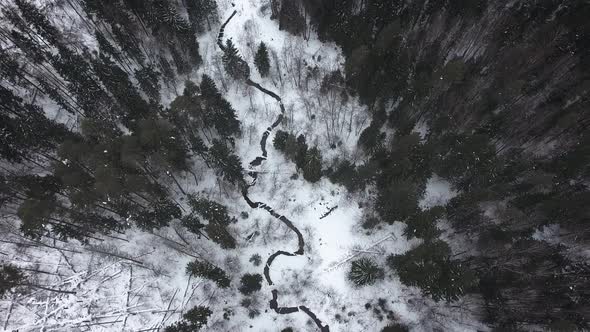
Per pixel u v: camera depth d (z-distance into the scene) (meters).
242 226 55.75
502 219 49.97
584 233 49.66
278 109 64.62
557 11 62.88
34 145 51.09
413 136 49.22
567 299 43.28
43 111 55.16
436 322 49.41
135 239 52.97
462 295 45.03
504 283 44.78
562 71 57.66
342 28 63.56
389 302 50.75
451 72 53.19
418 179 52.22
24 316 47.91
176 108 53.28
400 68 56.16
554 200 47.78
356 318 50.16
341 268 52.78
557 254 46.00
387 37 58.44
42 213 42.78
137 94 56.94
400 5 63.31
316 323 50.19
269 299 51.59
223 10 72.38
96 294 49.81
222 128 56.97
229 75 65.56
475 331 48.16
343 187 57.69
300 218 56.38
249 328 49.75
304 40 69.88
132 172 50.12
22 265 49.66
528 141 56.62
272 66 66.88
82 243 49.81
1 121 48.66
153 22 62.12
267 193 57.97
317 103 64.44
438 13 63.81
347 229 55.25
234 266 52.66
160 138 49.81
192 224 49.38
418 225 47.31
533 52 56.91
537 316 43.69
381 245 53.94
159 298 50.09
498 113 55.00
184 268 52.12
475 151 49.25
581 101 53.84
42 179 48.12
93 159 48.09
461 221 50.00
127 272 51.28
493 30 62.78
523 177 51.91
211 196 57.12
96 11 61.34
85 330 47.84
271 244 54.81
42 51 58.34
